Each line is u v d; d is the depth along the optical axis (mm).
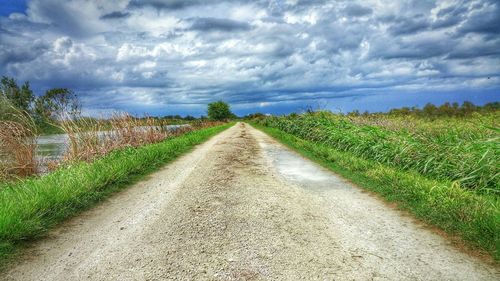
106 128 15070
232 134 29656
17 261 4051
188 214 5863
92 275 3701
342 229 5105
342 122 17172
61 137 13938
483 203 5617
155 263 3977
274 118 40969
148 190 7730
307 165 11375
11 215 4875
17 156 9375
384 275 3680
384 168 9289
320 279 3590
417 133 11742
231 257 4117
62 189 6430
